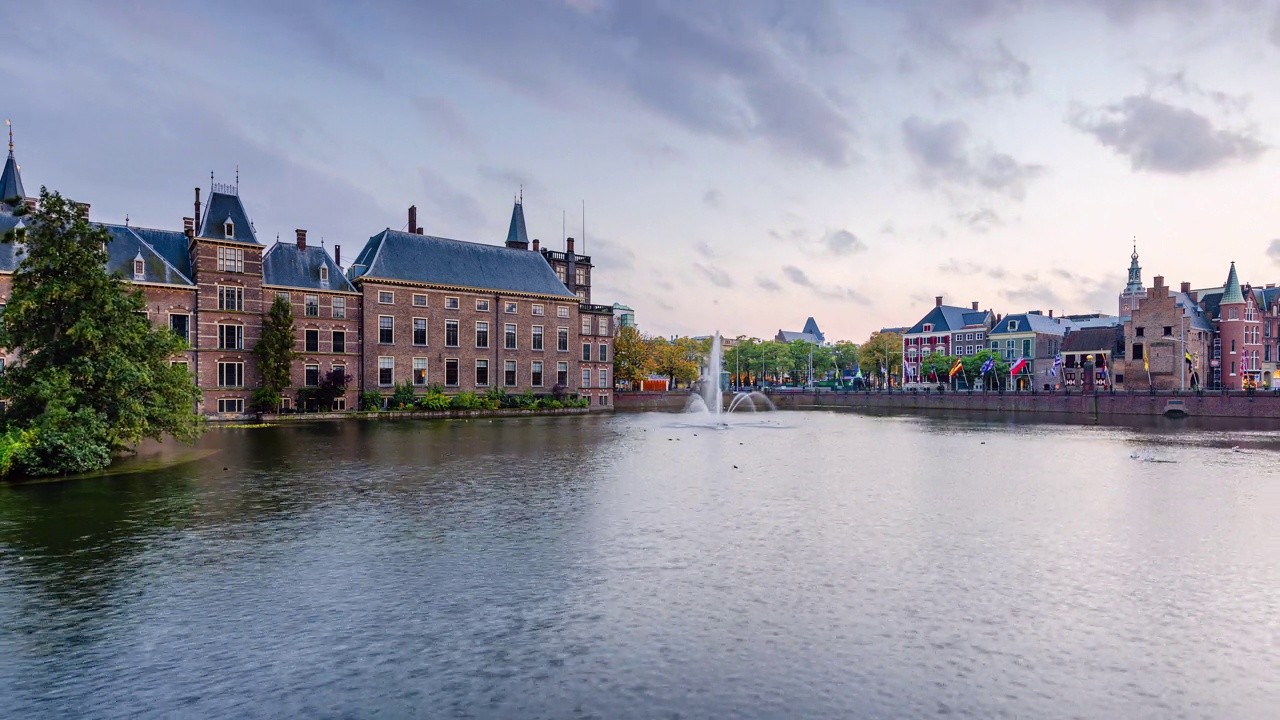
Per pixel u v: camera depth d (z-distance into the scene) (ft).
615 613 39.29
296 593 42.96
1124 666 32.37
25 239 100.48
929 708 28.37
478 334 272.10
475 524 61.41
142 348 107.14
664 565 48.52
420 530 59.16
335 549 53.01
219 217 217.97
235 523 62.03
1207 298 363.56
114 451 114.32
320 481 86.74
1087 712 28.04
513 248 322.14
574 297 298.15
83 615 39.40
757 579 45.34
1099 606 40.29
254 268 222.07
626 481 86.89
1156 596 42.11
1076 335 398.42
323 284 239.30
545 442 141.79
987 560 49.83
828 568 47.78
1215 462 108.78
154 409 107.14
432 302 260.42
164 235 221.66
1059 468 100.83
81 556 51.29
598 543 54.65
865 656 33.42
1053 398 290.56
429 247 269.03
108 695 29.99
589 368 305.94
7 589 43.88
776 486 82.94
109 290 102.89
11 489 80.79
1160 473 95.55
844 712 28.02
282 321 220.64
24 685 30.91
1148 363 317.63
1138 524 61.82
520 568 47.91
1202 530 59.52
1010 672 31.71
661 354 425.69
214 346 215.10
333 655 33.91
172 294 209.46
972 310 538.88
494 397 264.72
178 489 80.53
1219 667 32.27
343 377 230.68
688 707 28.55
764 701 29.01
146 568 48.29
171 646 35.09
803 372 602.85
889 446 135.74
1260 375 340.59
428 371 259.39
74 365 96.53
